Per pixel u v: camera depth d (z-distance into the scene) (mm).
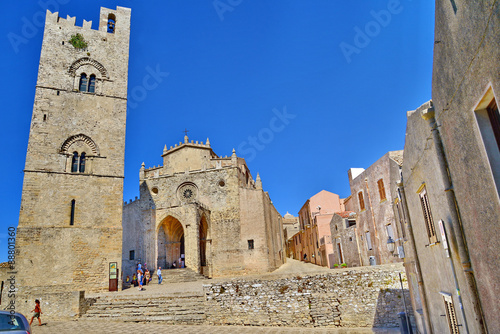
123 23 43781
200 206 48594
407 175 13250
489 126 5773
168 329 21641
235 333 20172
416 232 13500
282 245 68000
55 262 33469
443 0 6426
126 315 25297
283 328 21141
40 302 26203
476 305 7035
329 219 53625
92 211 36188
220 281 23500
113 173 38188
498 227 5617
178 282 41562
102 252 35500
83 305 26641
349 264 39656
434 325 12703
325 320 21281
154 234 48625
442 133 7762
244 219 51281
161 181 52938
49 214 34438
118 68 41844
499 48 4770
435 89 7750
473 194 6504
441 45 6922
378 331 19719
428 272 12406
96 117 39062
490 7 4848
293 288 22188
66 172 36156
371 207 33250
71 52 39750
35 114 36344
